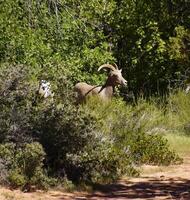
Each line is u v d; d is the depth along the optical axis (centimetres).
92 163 2911
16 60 4991
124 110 4278
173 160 3484
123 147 3441
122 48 6644
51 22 5231
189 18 6588
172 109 5447
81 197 2542
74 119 2859
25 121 2855
